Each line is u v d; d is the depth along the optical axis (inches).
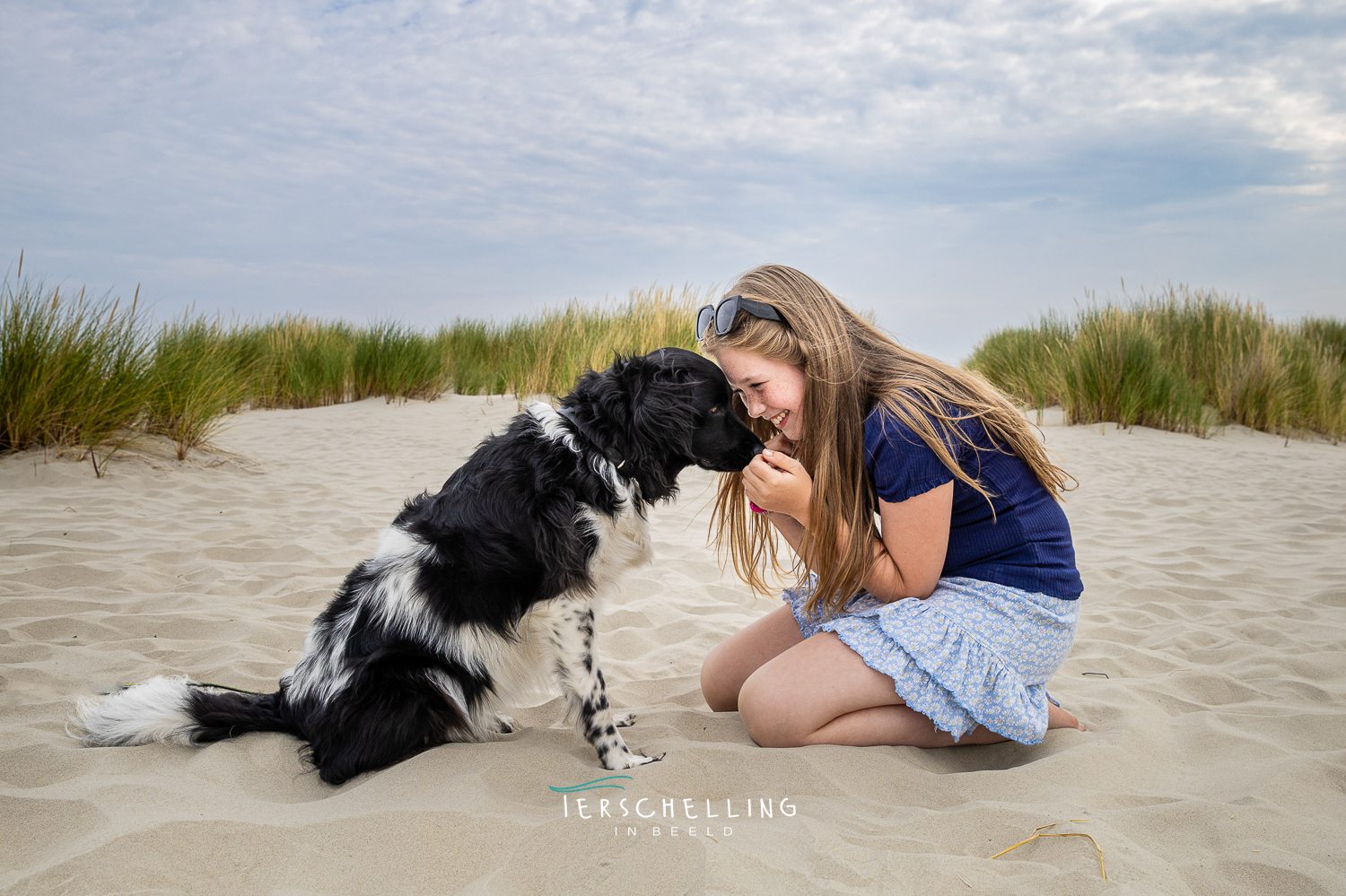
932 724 96.4
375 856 69.6
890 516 93.3
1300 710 105.0
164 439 281.3
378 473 285.9
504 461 97.2
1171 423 403.9
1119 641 139.6
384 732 89.2
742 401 114.0
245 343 470.0
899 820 78.2
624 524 101.3
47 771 84.3
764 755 91.1
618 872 66.9
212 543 188.9
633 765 93.9
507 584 94.4
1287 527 223.1
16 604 139.3
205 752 90.2
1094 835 73.2
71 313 258.2
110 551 176.9
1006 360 526.9
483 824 73.9
